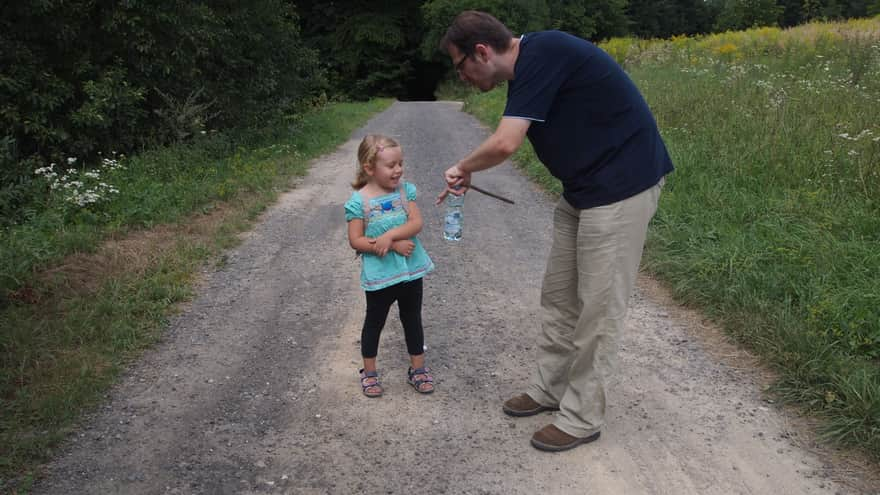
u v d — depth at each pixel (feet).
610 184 8.62
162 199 22.63
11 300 13.97
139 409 10.54
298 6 133.39
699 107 32.53
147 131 32.27
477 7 111.34
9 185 21.80
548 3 129.70
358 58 131.13
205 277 16.75
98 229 19.51
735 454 9.34
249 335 13.41
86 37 29.30
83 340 12.46
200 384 11.39
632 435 9.88
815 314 12.60
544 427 9.70
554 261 9.90
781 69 46.47
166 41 32.45
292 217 23.07
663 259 16.67
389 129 51.03
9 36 26.17
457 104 85.97
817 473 8.86
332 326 13.89
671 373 11.76
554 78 8.36
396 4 135.03
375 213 10.34
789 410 10.42
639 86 43.01
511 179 29.27
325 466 9.14
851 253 14.94
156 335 13.10
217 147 33.22
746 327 12.81
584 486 8.71
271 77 42.52
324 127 48.08
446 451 9.50
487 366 12.15
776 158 22.29
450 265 17.99
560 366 10.28
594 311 9.01
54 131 26.78
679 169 22.97
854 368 10.79
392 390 11.25
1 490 8.41
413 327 10.97
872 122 25.90
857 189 19.07
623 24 149.59
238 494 8.52
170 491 8.54
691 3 202.08
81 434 9.80
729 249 15.97
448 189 9.43
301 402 10.84
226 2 37.96
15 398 10.47
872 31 57.11
